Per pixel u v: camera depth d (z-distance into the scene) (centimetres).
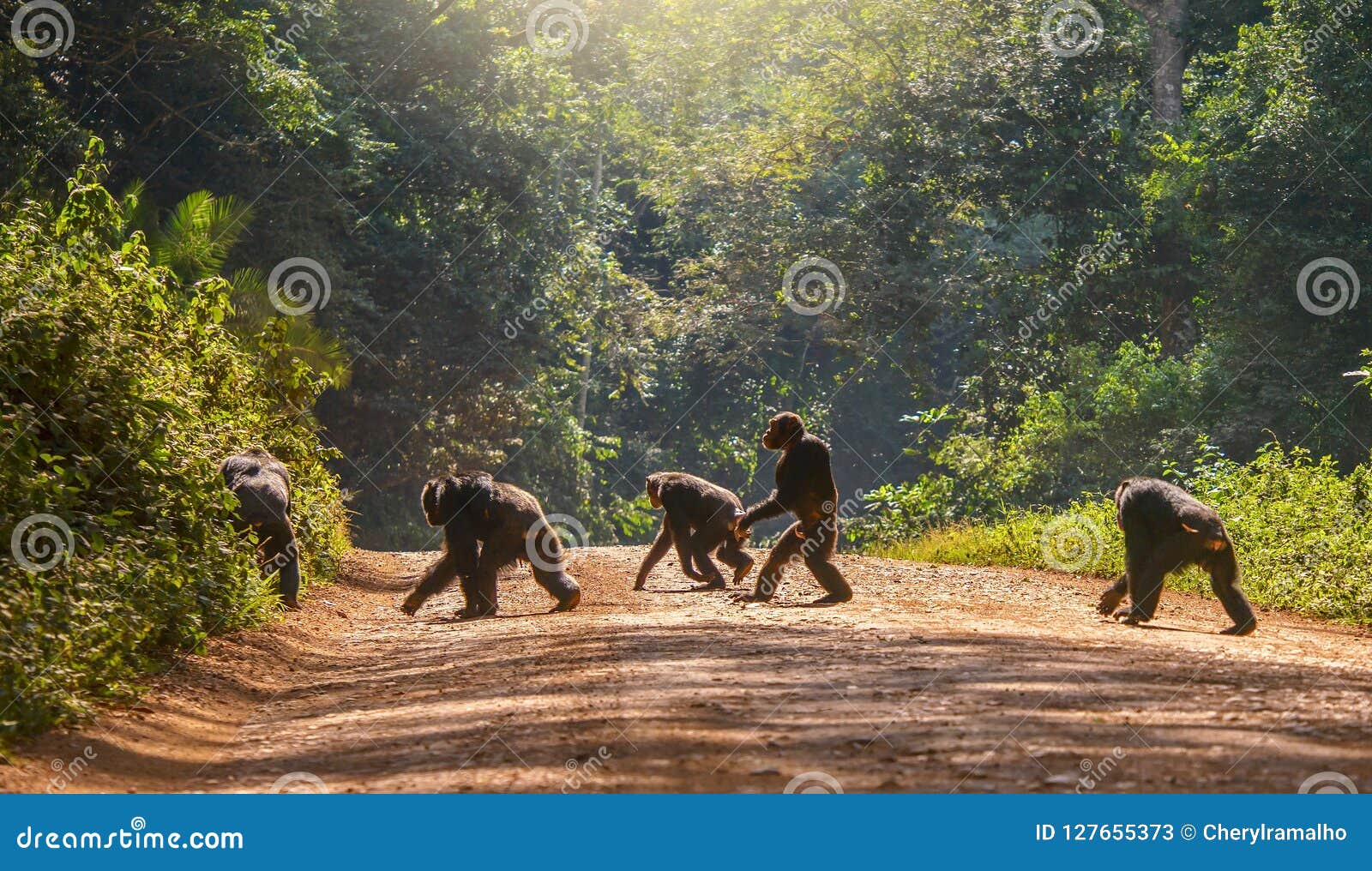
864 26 6388
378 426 6694
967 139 6212
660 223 10638
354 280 5753
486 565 2214
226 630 1792
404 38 6397
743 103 7494
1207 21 7019
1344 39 5809
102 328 1806
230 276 5200
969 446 5812
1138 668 1393
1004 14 6362
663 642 1672
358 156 5753
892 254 6366
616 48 7919
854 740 1066
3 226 1902
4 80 4106
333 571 2731
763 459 9694
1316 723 1071
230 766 1105
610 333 8056
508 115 6819
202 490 1877
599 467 9762
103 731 1187
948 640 1658
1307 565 2588
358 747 1145
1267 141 5828
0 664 1195
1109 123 6581
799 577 2683
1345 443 5447
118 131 5272
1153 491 1947
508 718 1208
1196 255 6325
